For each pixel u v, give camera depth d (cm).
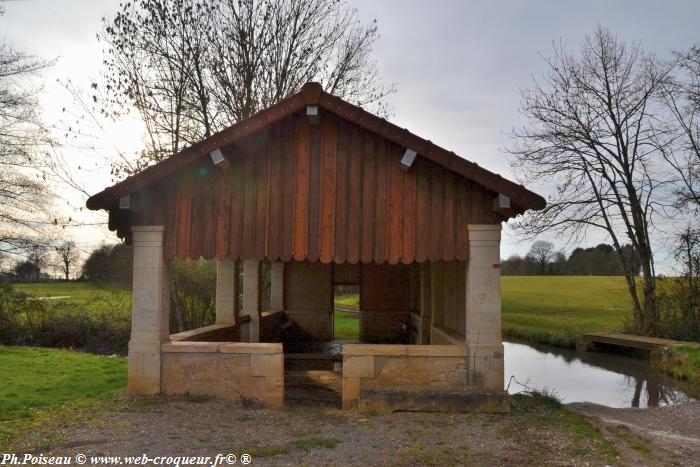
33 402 856
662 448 681
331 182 864
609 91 2155
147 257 859
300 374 1227
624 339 1995
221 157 828
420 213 858
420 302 1727
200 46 1908
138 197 859
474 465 579
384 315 2059
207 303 2042
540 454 618
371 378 839
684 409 978
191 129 1931
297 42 2008
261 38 1959
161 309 861
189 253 856
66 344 2055
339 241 854
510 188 812
